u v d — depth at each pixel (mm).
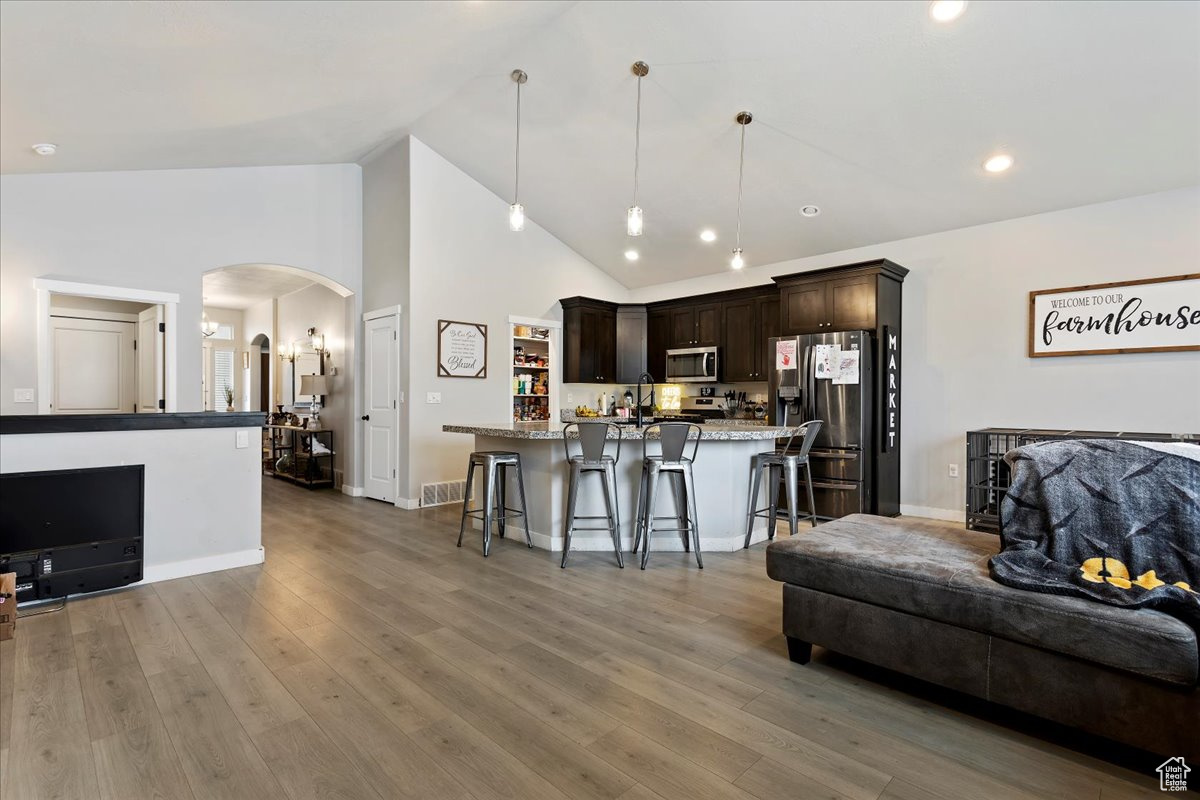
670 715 2043
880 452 5105
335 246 6168
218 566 3635
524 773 1723
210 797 1610
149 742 1849
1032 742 1903
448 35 3775
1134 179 4133
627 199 5848
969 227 5027
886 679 2324
